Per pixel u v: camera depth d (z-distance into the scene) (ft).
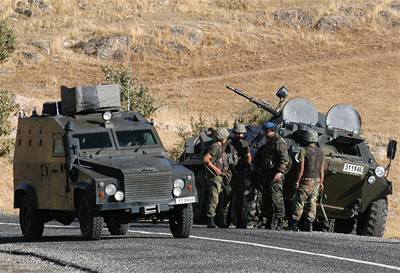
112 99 139.74
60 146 133.59
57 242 127.95
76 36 534.37
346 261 102.06
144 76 495.82
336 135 172.35
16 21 556.10
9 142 268.21
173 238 129.90
